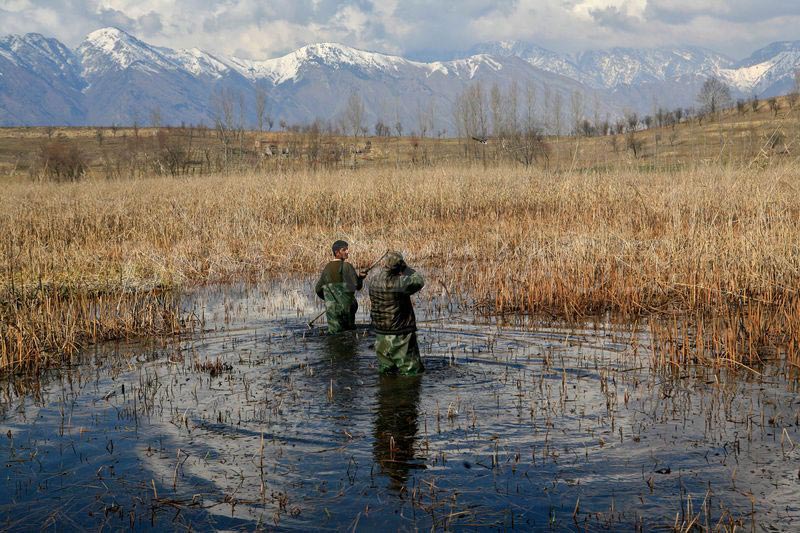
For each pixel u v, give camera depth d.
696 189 19.84
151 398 7.65
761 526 4.64
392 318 8.23
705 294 11.95
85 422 6.95
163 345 10.18
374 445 6.19
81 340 10.51
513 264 14.87
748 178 19.34
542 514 4.88
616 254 14.00
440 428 6.55
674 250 13.80
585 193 23.64
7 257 15.60
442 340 10.01
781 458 5.64
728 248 12.98
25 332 9.57
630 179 25.34
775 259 12.05
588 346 9.47
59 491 5.44
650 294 12.26
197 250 18.47
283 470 5.73
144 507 5.14
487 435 6.34
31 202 24.61
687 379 7.82
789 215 14.86
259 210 23.66
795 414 6.58
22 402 7.64
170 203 24.67
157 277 15.21
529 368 8.48
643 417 6.66
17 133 117.44
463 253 17.73
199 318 12.07
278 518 4.94
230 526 4.84
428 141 90.62
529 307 11.91
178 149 57.31
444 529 4.71
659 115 87.94
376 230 21.67
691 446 5.94
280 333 10.77
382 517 4.91
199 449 6.20
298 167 43.25
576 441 6.14
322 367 8.77
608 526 4.70
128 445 6.32
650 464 5.62
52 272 14.67
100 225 21.66
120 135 110.12
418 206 24.81
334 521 4.88
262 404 7.37
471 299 12.96
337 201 24.72
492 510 4.96
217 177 35.03
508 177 28.23
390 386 7.91
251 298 13.77
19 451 6.25
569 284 12.52
